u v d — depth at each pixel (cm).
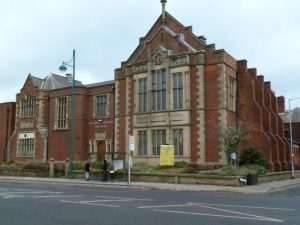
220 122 2878
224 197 1681
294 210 1216
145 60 3272
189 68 3047
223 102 2889
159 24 3419
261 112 3156
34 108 4184
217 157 2853
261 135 3114
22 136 4259
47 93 4109
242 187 2236
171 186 2256
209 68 2998
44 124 4056
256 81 3388
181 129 3023
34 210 1177
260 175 2620
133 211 1154
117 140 3438
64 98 3916
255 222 962
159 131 3131
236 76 3247
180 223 941
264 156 2978
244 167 2631
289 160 3788
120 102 3475
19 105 4359
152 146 3158
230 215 1079
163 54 3161
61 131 3872
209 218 1021
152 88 3225
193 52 3052
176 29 3325
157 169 2830
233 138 2659
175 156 3014
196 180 2427
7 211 1156
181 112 3022
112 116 3622
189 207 1264
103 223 944
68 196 1634
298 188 2442
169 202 1423
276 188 2319
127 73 3412
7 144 4516
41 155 3994
